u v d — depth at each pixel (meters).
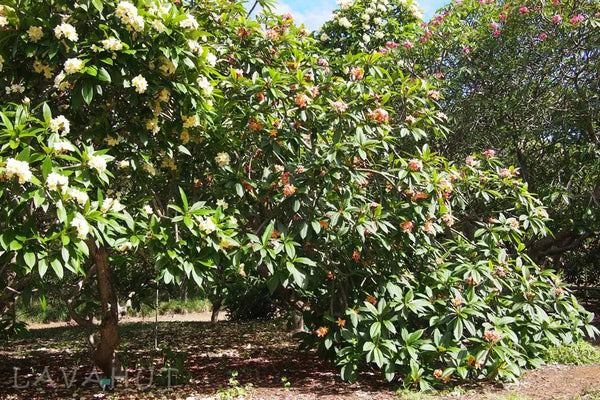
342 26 7.86
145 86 3.56
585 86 7.55
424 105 5.55
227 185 4.50
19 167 2.82
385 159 5.21
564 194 7.16
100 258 4.77
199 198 4.85
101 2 3.37
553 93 7.96
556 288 5.49
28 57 3.64
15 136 3.06
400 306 4.75
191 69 3.79
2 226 3.05
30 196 2.89
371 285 5.27
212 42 4.81
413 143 7.10
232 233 3.94
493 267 5.14
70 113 4.05
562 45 7.58
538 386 4.80
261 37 5.11
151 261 4.96
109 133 4.01
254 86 4.38
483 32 8.11
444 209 4.98
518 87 7.70
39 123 3.44
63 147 3.15
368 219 4.59
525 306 5.21
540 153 8.18
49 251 3.08
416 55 7.99
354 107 4.82
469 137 7.76
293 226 4.80
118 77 3.56
